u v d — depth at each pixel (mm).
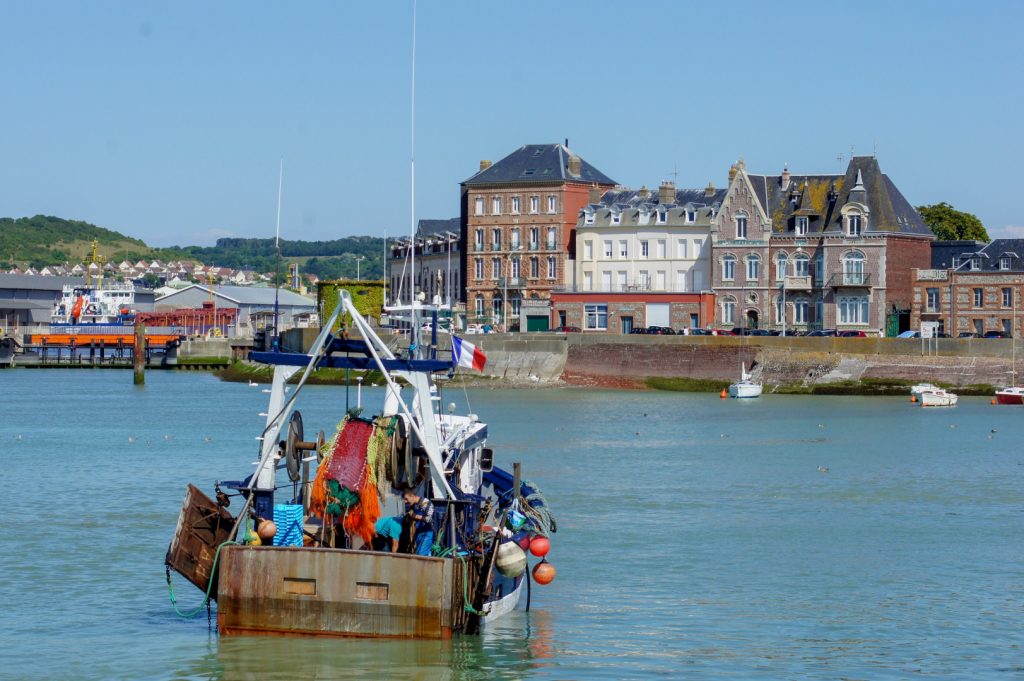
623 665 40344
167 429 115812
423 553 39656
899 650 42375
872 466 88688
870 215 190000
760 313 196625
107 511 66750
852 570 53938
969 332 187250
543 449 98062
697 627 44875
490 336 185250
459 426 46375
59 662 39875
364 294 190750
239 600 38156
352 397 149250
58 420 126125
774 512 68312
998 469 87500
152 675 38625
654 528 63094
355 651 38500
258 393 168250
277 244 42875
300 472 44688
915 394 154000
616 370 180250
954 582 51938
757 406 147750
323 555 37844
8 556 55000
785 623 45438
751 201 197000
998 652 42188
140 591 49031
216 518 40469
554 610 46812
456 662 39938
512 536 43688
